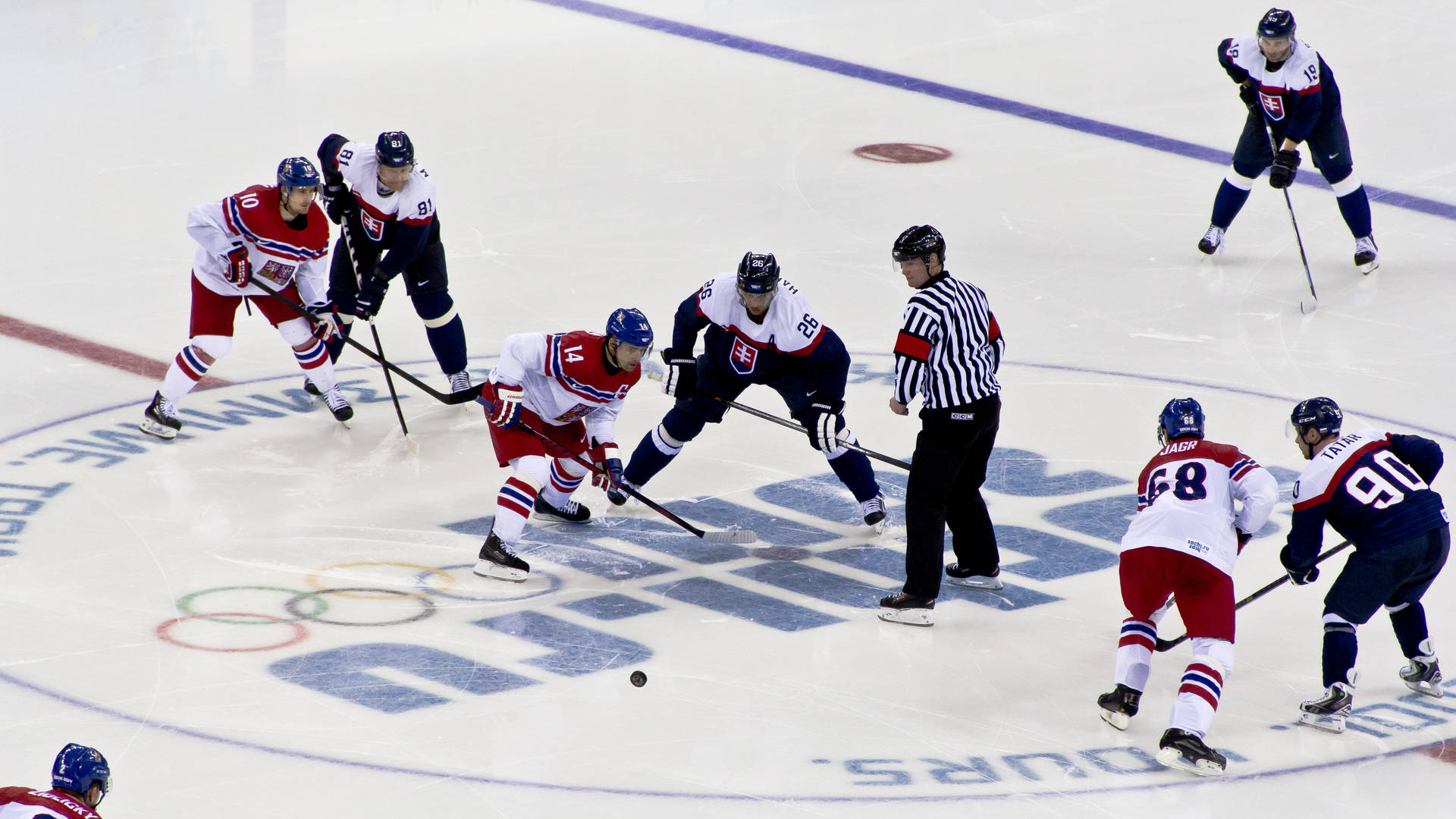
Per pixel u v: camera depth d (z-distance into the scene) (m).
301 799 18.41
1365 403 33.72
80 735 19.75
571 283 39.78
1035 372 35.34
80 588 24.17
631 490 26.39
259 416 32.19
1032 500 29.14
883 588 25.77
